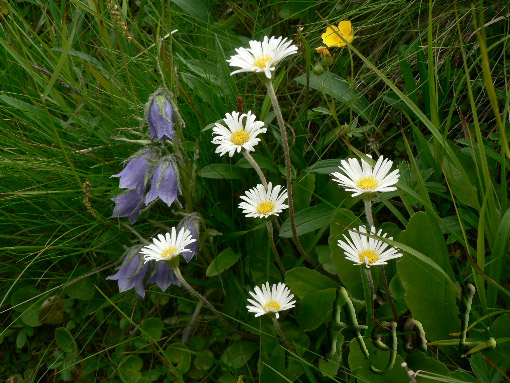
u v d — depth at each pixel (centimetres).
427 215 32
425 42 46
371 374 32
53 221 44
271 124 45
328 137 43
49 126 45
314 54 49
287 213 40
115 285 45
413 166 33
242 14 52
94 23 53
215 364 40
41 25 55
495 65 43
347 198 39
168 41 46
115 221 43
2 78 48
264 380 35
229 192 43
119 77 46
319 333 36
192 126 43
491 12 45
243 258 42
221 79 43
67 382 42
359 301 35
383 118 46
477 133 30
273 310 31
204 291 43
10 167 42
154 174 35
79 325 44
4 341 44
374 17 48
